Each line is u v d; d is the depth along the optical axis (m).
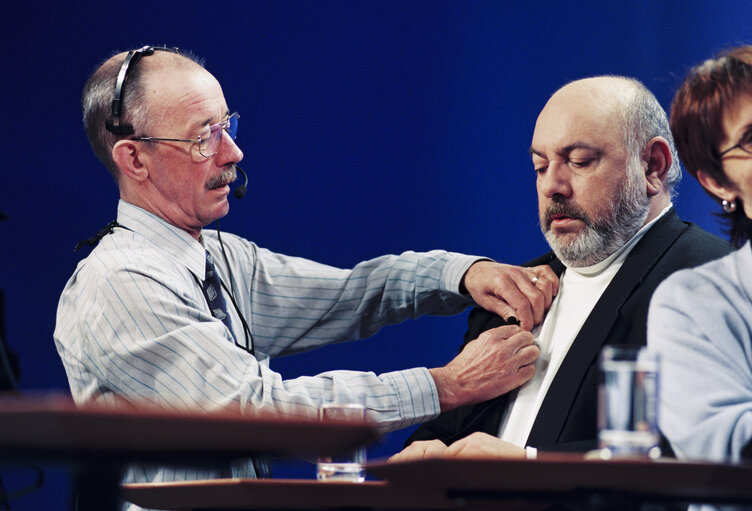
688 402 3.57
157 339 4.74
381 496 3.02
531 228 7.27
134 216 5.34
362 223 7.44
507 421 4.80
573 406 4.46
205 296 5.29
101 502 2.88
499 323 5.15
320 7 7.47
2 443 2.30
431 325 7.42
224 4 7.45
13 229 7.08
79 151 7.23
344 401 4.63
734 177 3.67
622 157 4.62
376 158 7.47
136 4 7.34
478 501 2.73
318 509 3.36
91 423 2.15
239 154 5.47
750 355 3.65
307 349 5.98
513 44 7.31
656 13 6.88
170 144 5.26
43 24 7.29
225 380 4.68
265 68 7.47
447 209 7.40
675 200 6.45
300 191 7.45
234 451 2.43
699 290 3.78
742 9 6.64
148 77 5.30
